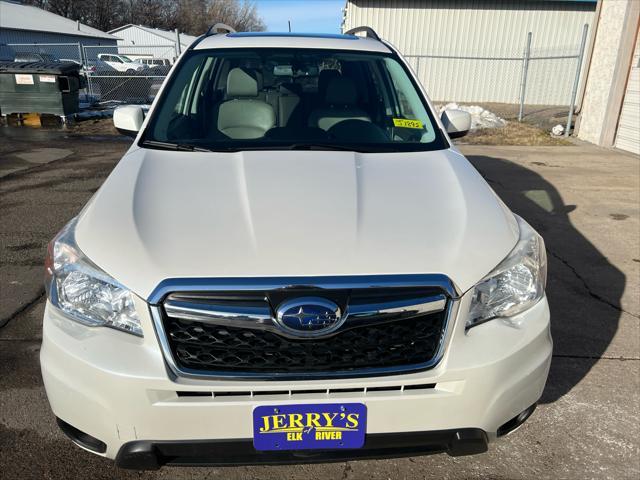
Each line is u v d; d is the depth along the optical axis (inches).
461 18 803.4
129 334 67.5
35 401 100.3
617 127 398.3
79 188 253.6
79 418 69.1
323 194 82.7
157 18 2534.5
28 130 443.2
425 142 109.2
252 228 73.7
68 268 71.0
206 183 86.4
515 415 73.5
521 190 265.9
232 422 66.1
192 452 67.7
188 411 65.1
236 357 66.1
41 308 135.3
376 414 67.1
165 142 104.2
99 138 406.3
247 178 87.7
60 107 457.4
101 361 65.8
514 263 74.0
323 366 66.7
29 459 87.0
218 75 122.1
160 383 64.6
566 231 205.5
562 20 796.0
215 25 152.6
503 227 78.4
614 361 116.7
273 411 65.6
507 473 86.3
